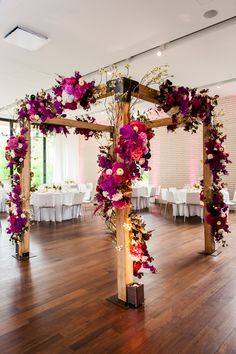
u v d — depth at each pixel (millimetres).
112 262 4152
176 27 4426
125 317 2600
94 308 2773
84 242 5277
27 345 2199
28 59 5621
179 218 7734
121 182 2613
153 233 5930
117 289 3211
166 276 3588
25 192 4395
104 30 4504
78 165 13344
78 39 4797
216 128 4574
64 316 2625
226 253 4547
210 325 2455
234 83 7355
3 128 10859
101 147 2922
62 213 7500
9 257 4402
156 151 10836
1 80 6898
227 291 3137
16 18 4129
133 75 6480
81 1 3746
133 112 3135
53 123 4129
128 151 2586
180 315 2625
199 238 5508
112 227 3025
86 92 2959
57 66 5988
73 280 3480
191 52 5379
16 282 3420
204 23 4305
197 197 7078
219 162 4355
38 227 6652
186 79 6949
